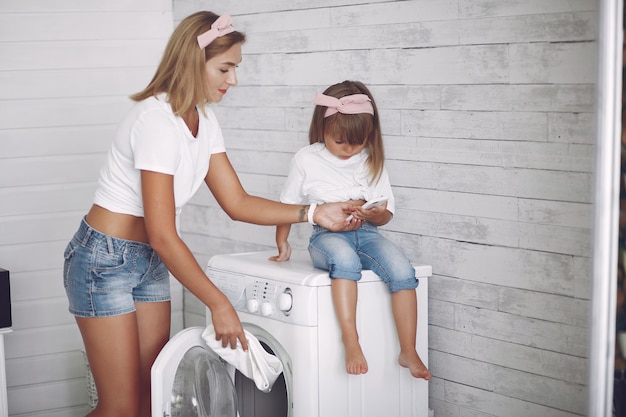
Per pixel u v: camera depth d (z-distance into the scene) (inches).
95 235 91.4
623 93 58.6
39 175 140.3
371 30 113.7
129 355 93.1
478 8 100.0
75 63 142.4
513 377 100.7
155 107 88.6
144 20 148.0
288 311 96.7
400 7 109.3
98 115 144.9
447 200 106.3
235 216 102.0
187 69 89.2
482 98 100.7
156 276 97.2
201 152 94.0
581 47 89.7
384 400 101.6
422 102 108.0
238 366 93.4
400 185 112.6
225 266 107.7
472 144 102.4
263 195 135.4
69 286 93.3
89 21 143.1
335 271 95.7
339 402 97.7
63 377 143.3
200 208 149.4
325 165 104.9
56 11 140.2
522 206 97.6
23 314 139.7
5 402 117.3
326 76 121.5
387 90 112.6
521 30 95.6
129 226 91.7
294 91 127.3
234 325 90.0
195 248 151.8
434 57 105.7
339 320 95.9
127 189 90.7
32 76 139.0
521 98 96.3
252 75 135.1
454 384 108.3
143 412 100.0
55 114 141.2
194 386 94.8
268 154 133.7
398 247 106.1
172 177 88.2
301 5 124.3
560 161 93.0
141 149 87.0
